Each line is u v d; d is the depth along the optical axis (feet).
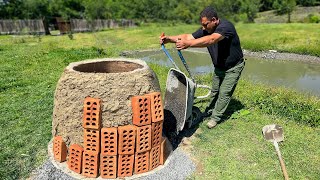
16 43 51.72
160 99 11.51
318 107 18.40
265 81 30.45
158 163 12.31
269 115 17.60
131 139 11.16
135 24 99.19
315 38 49.21
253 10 110.52
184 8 108.88
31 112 17.80
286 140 14.75
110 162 11.29
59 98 11.63
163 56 43.68
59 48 43.14
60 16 106.93
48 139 14.58
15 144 14.03
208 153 13.70
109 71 13.73
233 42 14.11
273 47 45.85
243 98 19.94
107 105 10.93
